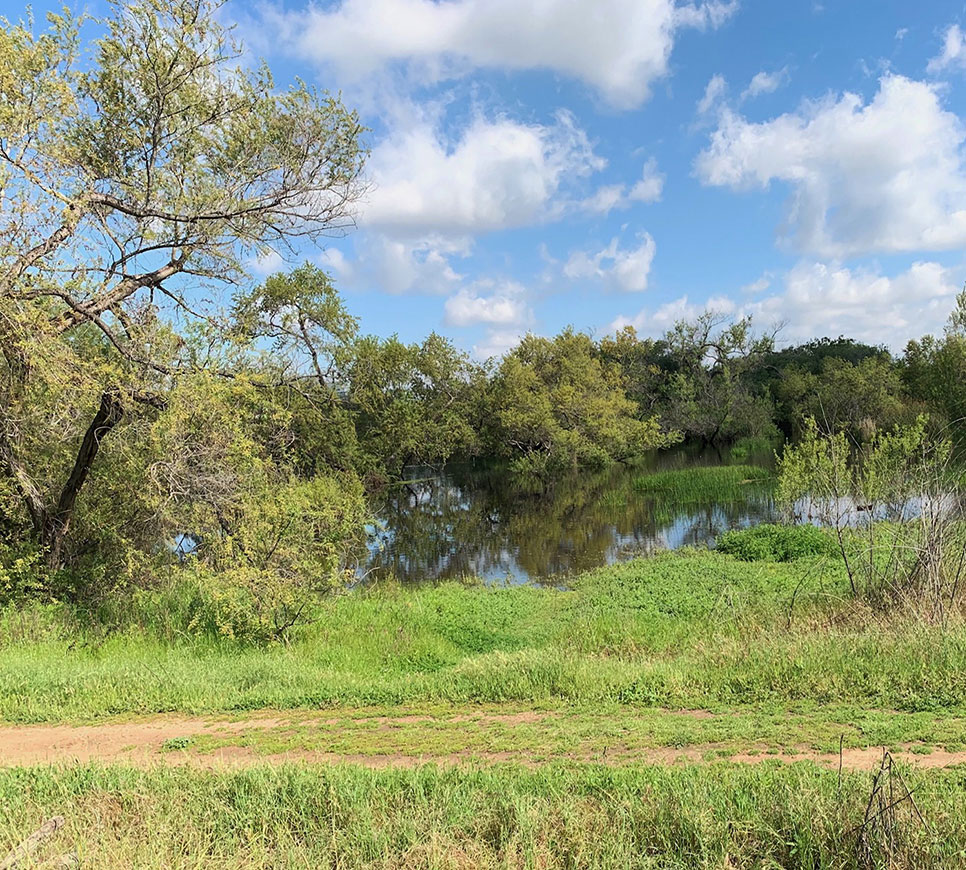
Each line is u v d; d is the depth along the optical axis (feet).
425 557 64.64
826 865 10.45
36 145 34.73
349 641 35.42
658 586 45.42
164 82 41.01
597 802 13.12
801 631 29.53
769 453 143.33
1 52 33.27
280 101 44.60
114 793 14.26
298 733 19.63
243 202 44.16
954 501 34.81
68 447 42.70
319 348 81.71
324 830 12.20
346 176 47.26
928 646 22.16
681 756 16.35
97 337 46.60
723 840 11.23
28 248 34.81
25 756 18.30
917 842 10.72
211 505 38.32
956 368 97.19
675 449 169.48
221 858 11.35
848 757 15.58
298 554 37.52
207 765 16.56
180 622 35.86
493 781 14.11
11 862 11.18
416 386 134.00
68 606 36.94
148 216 41.11
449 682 23.54
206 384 38.09
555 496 102.89
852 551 41.01
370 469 100.32
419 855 11.32
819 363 192.54
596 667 24.32
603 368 183.32
